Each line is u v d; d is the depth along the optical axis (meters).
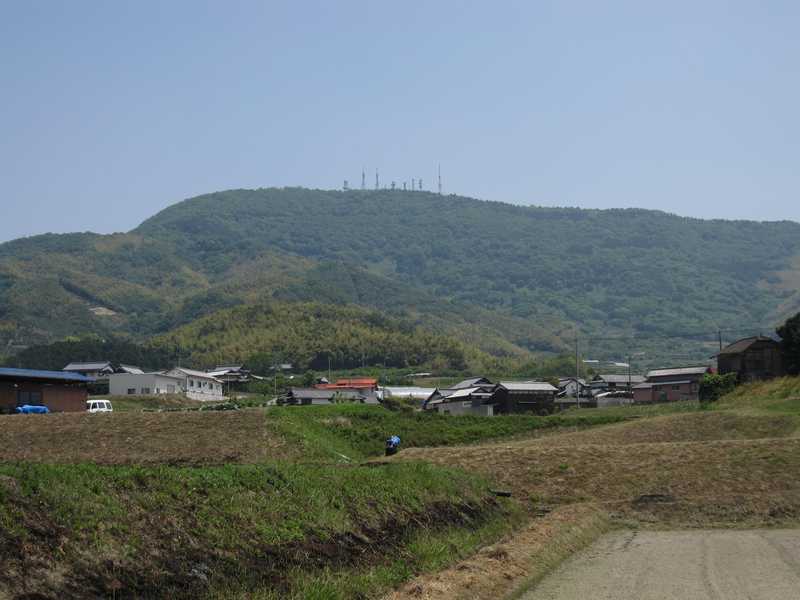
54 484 14.91
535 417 62.62
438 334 162.12
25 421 46.47
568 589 19.05
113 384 93.31
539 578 20.31
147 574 14.05
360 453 51.50
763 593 18.36
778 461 35.97
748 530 29.62
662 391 94.62
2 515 13.35
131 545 14.48
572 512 30.19
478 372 133.50
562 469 36.91
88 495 15.25
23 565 12.66
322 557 17.72
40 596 12.31
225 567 15.39
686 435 48.19
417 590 17.06
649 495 33.41
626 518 31.64
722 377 71.88
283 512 18.58
